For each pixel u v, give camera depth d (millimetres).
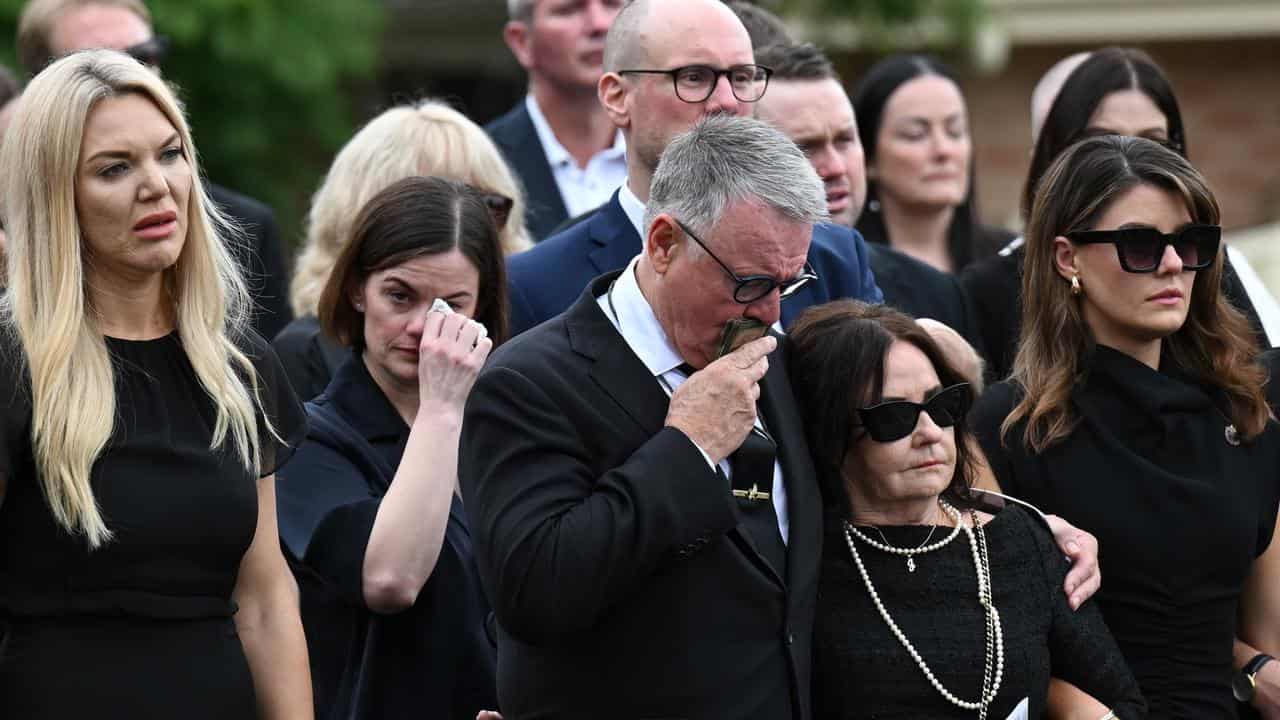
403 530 13281
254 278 19828
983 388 16453
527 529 11344
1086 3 42125
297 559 13602
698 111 14992
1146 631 14039
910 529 13078
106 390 11367
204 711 11523
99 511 11211
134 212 11477
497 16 53531
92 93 11391
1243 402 14562
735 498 11953
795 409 12898
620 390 11938
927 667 12672
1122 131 18062
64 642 11180
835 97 18016
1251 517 14242
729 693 11633
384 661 13656
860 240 16094
